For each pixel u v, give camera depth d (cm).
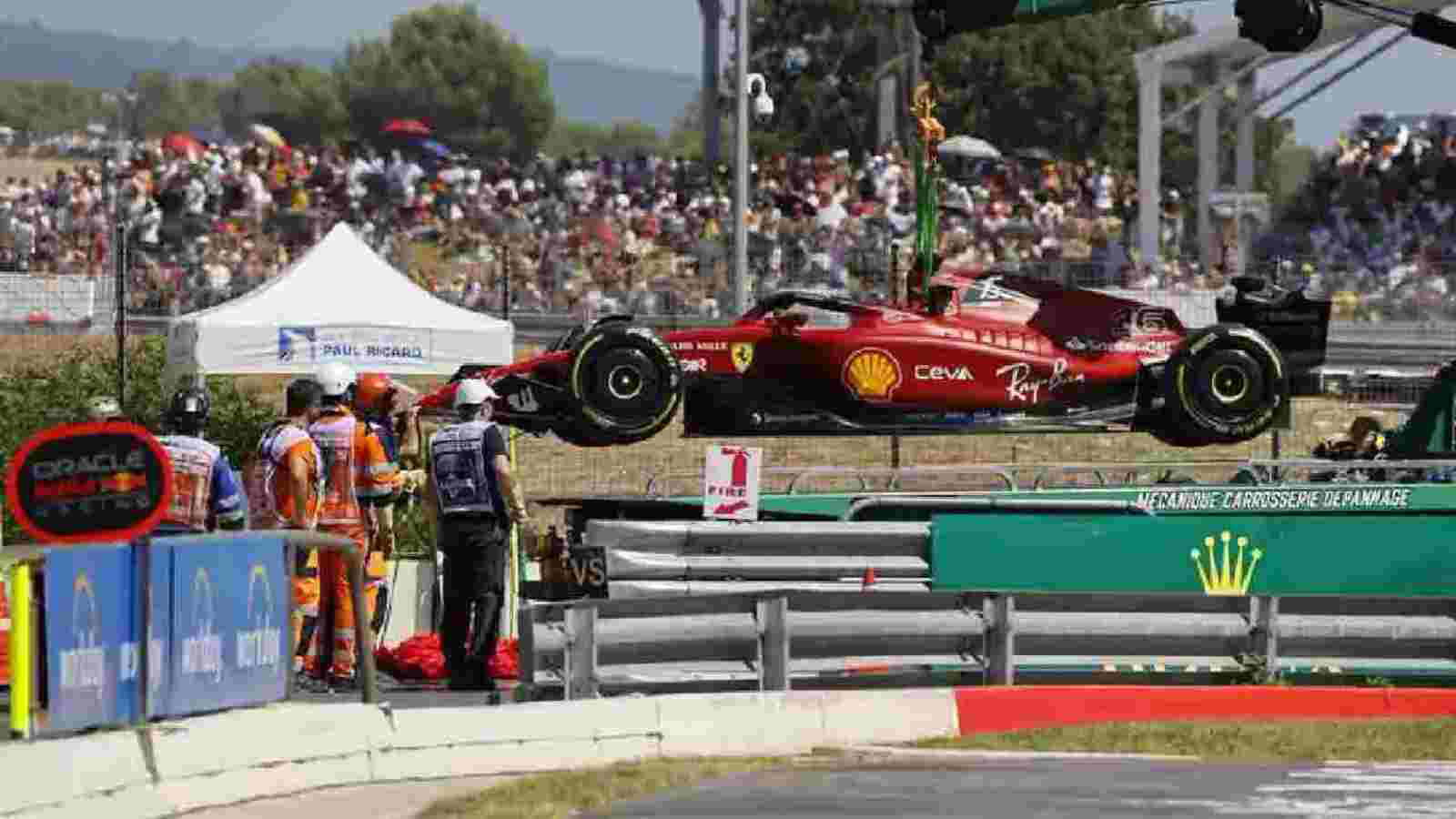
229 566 2877
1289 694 3841
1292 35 5372
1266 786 2995
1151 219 11062
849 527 4375
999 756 3331
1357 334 9419
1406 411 6994
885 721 3572
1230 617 3975
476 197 12888
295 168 13075
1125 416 5722
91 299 8006
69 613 2605
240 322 5331
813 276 9662
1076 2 5556
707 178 12638
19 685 2581
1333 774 3145
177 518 3425
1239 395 5659
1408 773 3159
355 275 5522
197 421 3478
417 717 3077
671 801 2830
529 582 4791
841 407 5575
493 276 9519
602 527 4297
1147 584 4475
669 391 5419
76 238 10162
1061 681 3950
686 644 3675
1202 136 11650
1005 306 5706
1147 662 3934
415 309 5519
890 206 11644
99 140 19962
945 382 5578
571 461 6781
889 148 13088
